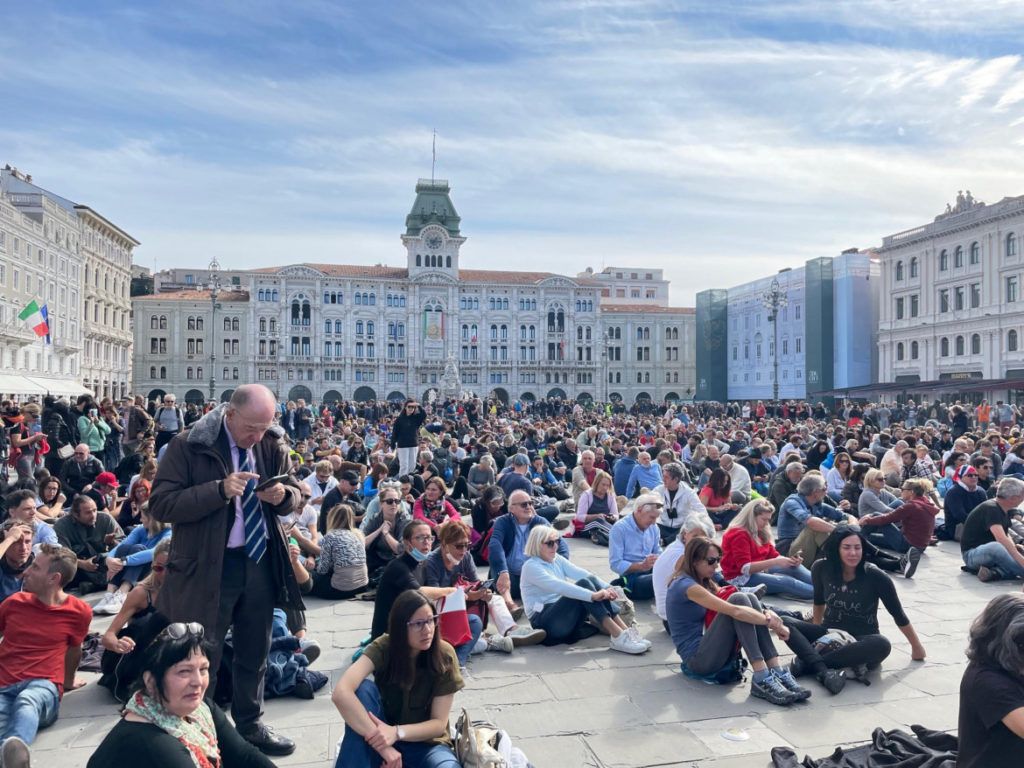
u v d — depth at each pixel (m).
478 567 12.23
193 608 5.15
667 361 107.31
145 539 10.02
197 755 3.81
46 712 6.15
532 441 26.52
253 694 5.61
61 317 62.06
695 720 6.29
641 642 8.09
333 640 8.50
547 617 8.38
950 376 59.97
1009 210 53.09
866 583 7.51
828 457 17.91
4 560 7.77
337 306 96.25
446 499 12.66
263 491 5.29
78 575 10.34
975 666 4.18
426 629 4.60
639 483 17.56
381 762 4.53
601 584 8.63
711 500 13.96
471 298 100.38
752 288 86.19
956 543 13.88
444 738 4.75
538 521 10.04
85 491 12.86
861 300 70.88
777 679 6.76
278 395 93.44
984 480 14.59
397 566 7.10
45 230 58.56
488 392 100.44
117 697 6.67
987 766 4.08
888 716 6.36
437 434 31.19
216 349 93.44
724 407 64.81
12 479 15.45
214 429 5.30
